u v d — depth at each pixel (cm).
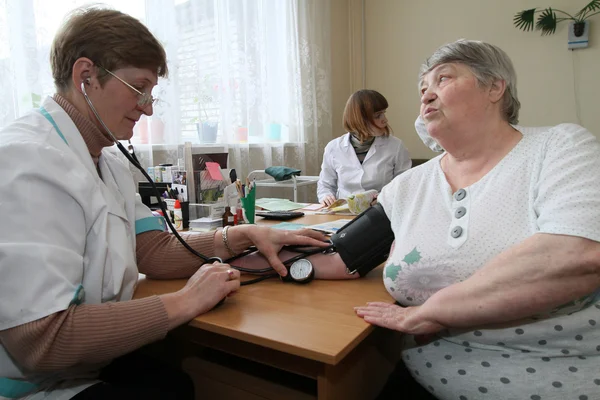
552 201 70
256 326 72
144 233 107
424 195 91
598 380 68
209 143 247
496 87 83
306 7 326
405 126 386
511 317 67
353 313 78
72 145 84
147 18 213
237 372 94
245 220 160
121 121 90
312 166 341
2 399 76
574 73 315
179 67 232
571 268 63
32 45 165
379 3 384
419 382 86
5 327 66
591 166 71
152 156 215
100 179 93
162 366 95
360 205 179
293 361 81
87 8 87
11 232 67
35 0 168
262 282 98
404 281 83
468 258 77
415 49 373
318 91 348
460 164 88
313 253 101
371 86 398
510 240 74
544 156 78
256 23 279
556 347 71
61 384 80
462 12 348
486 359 76
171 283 102
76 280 73
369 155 253
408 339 89
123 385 83
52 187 73
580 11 306
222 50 258
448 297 71
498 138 84
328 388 78
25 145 73
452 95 81
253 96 279
